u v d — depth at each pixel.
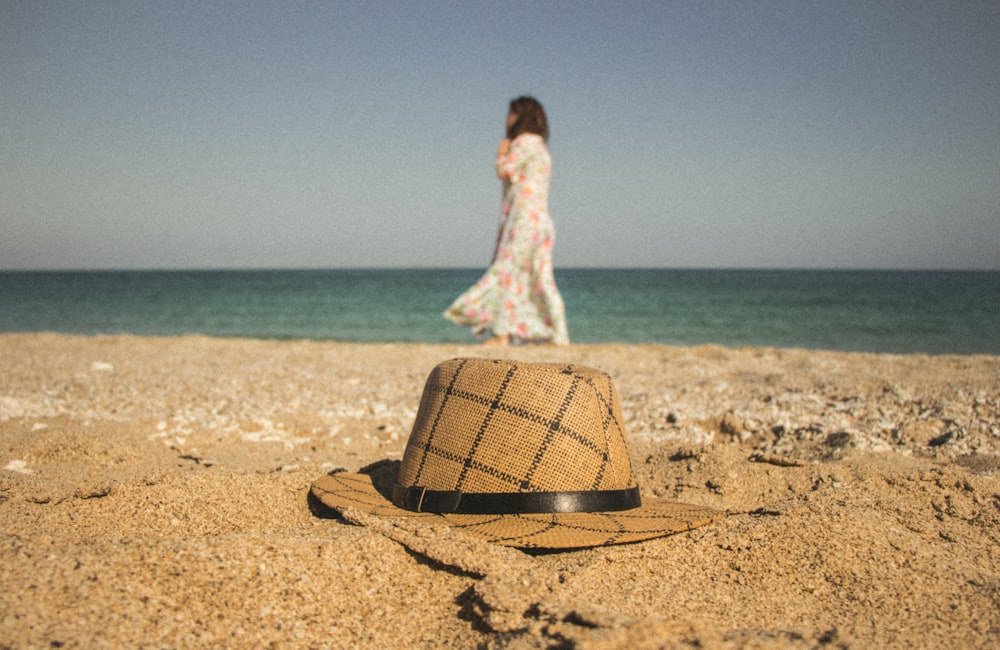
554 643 1.64
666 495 3.49
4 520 2.51
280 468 3.80
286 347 11.05
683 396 6.09
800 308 30.41
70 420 4.85
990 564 2.51
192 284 68.94
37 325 22.36
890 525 2.70
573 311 30.14
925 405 4.98
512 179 10.04
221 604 1.87
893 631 2.00
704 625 1.88
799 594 2.24
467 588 2.07
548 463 2.51
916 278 94.69
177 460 3.88
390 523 2.34
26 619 1.63
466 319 10.15
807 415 4.97
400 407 5.79
